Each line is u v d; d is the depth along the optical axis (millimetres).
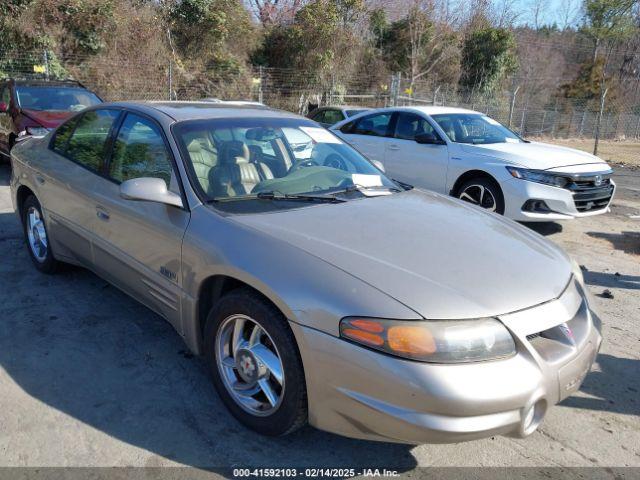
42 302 4168
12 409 2891
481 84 32281
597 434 2928
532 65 41562
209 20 21281
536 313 2377
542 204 6500
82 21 17781
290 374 2441
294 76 23906
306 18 23781
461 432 2148
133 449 2633
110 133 3834
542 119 26594
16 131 8398
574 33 42250
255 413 2707
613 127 28219
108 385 3148
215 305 2793
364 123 8703
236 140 3477
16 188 4812
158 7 21094
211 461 2576
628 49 39500
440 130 7555
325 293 2334
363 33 29078
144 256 3273
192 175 3125
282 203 3127
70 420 2826
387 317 2209
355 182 3572
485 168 6832
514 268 2611
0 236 5723
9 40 16375
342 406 2301
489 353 2219
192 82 20578
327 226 2822
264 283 2480
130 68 18797
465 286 2385
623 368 3654
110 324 3869
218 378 2875
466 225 3066
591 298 2939
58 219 4160
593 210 6793
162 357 3469
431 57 30922
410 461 2643
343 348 2252
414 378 2141
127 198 2977
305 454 2652
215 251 2742
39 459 2539
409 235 2795
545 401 2332
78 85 9867
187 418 2883
